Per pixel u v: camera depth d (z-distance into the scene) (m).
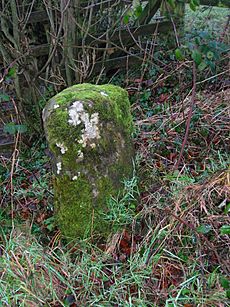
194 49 1.55
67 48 2.00
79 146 1.33
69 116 1.32
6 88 2.11
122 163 1.43
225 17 2.59
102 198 1.39
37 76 2.03
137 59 2.37
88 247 1.39
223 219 1.32
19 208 1.65
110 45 2.29
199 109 1.85
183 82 2.14
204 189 1.40
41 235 1.49
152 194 1.48
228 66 2.06
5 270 1.29
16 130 1.86
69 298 1.25
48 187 1.69
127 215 1.41
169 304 1.17
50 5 1.90
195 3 1.72
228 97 1.89
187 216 1.35
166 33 2.40
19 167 1.87
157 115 1.93
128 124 1.47
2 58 2.07
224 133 1.78
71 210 1.40
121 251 1.38
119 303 1.22
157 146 1.73
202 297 1.18
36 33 2.28
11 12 2.00
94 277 1.29
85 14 2.02
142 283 1.26
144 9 2.32
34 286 1.26
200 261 1.25
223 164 1.56
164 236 1.34
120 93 1.46
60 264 1.35
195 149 1.73
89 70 2.27
